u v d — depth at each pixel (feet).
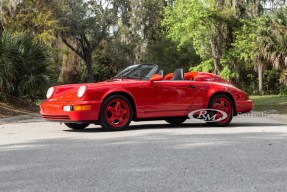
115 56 175.32
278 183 14.93
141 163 18.89
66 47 176.55
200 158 20.03
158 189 14.16
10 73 56.80
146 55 198.29
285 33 75.87
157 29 199.00
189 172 16.88
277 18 76.95
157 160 19.58
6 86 58.54
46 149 23.58
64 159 20.18
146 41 199.11
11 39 59.41
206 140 26.43
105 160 19.75
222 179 15.58
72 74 183.52
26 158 20.66
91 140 27.22
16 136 30.99
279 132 31.27
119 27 176.96
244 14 139.23
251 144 24.63
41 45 62.80
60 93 33.94
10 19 93.97
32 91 60.29
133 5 180.75
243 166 18.06
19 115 51.75
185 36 155.53
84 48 170.40
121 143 25.46
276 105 73.26
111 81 34.42
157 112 34.09
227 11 135.13
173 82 34.78
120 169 17.60
